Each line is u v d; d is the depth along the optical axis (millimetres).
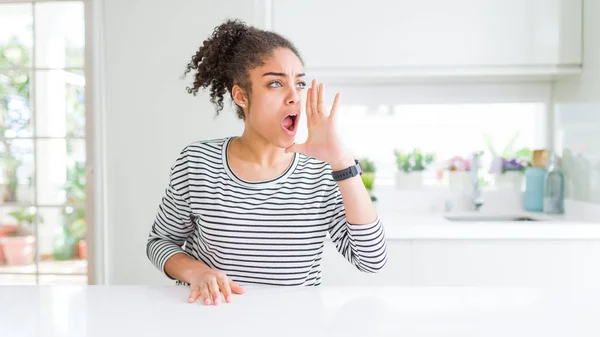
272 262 934
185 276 808
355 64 2043
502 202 2395
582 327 569
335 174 818
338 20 2035
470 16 2025
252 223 926
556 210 2205
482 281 1863
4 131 2451
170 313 634
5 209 2488
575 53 2035
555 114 2357
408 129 2432
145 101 2164
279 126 900
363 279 1896
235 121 2156
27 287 780
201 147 996
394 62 2037
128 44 2160
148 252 1003
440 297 701
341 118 2443
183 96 2160
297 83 917
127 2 2154
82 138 2432
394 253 1884
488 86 2396
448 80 2336
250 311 640
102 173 2178
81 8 2367
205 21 2139
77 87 2410
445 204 2363
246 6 2113
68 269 2496
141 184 2176
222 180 952
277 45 909
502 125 2410
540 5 2020
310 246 946
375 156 2441
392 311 633
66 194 2467
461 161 2391
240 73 915
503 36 2025
